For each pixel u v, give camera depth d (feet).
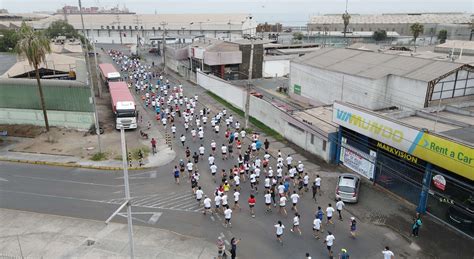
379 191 91.66
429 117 96.63
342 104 100.99
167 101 176.55
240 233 74.95
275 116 135.33
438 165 74.90
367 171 96.89
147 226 77.36
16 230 75.92
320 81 157.99
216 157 113.29
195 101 173.27
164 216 81.05
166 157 112.68
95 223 78.38
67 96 134.92
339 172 102.37
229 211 76.38
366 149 96.27
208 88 204.03
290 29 571.28
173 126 131.34
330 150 106.93
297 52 278.05
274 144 123.75
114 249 69.82
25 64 180.55
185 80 234.79
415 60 133.39
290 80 180.45
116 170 103.91
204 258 67.15
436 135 74.28
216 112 161.79
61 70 186.50
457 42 266.36
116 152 115.65
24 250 69.56
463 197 72.79
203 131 136.46
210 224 78.13
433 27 446.19
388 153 89.61
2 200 87.76
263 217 80.89
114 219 79.87
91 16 560.20
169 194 90.68
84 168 105.19
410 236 73.31
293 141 124.36
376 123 89.71
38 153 115.44
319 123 116.67
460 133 78.28
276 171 101.45
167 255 67.97
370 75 132.05
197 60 245.04
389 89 129.29
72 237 73.67
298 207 84.89
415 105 119.03
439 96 117.19
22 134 131.85
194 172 99.71
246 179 98.94
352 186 86.33
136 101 178.19
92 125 137.18
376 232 74.90
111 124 143.74
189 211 83.15
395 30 498.28
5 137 130.00
